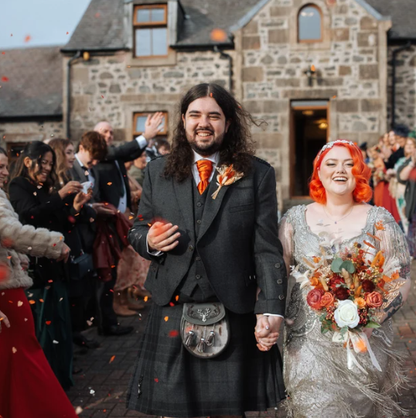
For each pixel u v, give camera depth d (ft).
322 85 42.55
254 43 42.96
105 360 15.02
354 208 8.71
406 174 27.71
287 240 8.77
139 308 20.62
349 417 7.77
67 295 12.98
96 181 16.89
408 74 43.57
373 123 42.29
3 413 8.90
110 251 16.31
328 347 8.01
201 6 47.67
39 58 53.72
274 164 42.70
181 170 8.04
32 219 12.17
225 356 7.76
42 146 12.47
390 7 46.70
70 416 9.21
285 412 9.14
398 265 8.02
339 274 7.88
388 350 8.27
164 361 7.80
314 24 43.06
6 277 8.94
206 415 7.69
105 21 47.09
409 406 11.30
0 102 48.91
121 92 44.83
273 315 7.63
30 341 9.26
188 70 44.27
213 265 7.70
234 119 8.28
